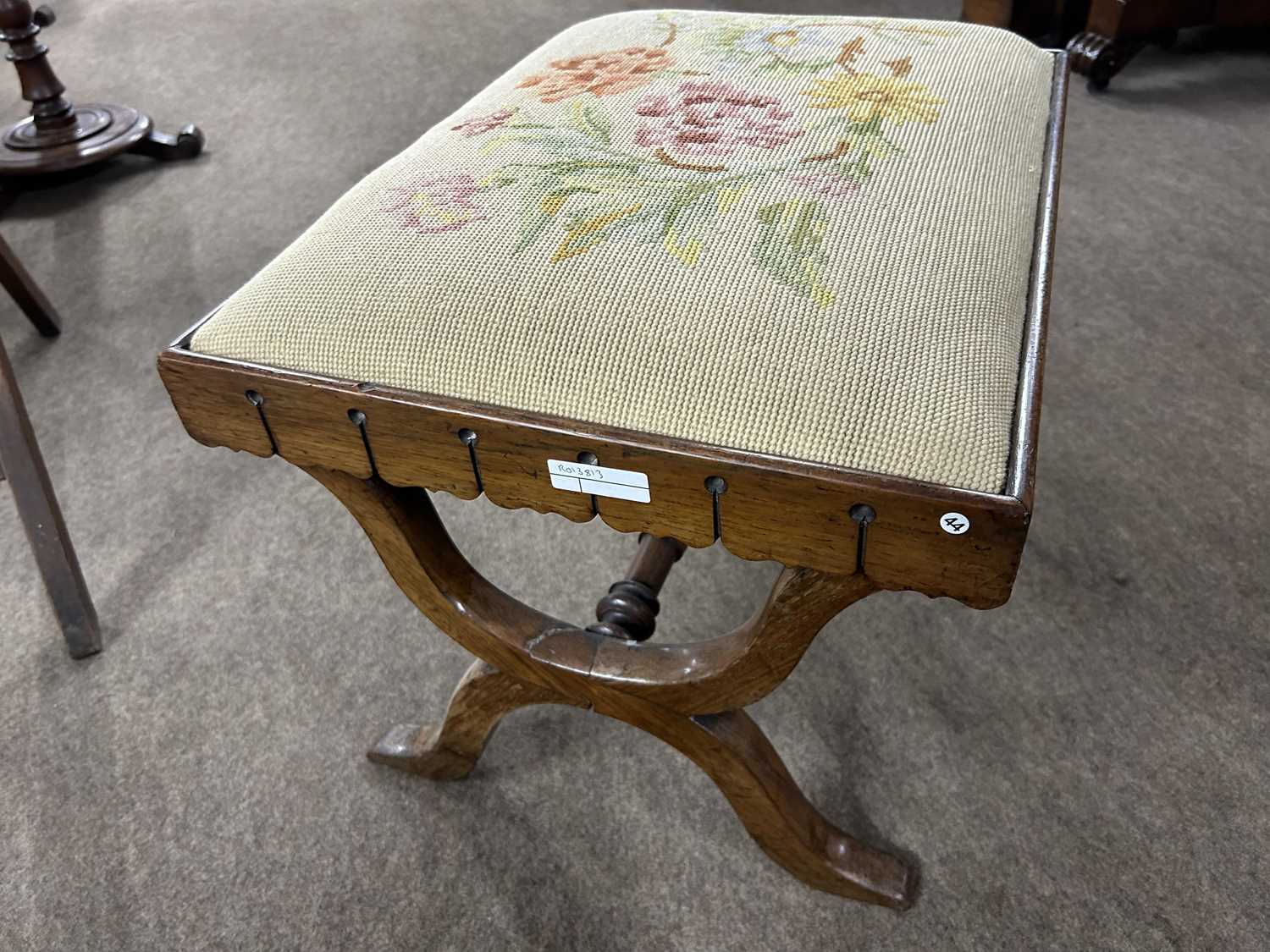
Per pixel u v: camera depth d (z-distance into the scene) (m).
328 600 0.85
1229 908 0.61
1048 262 0.45
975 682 0.75
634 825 0.68
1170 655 0.75
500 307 0.42
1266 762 0.68
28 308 1.12
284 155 1.47
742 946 0.62
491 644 0.57
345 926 0.64
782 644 0.49
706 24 0.62
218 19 1.89
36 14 1.38
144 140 1.45
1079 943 0.60
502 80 0.59
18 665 0.81
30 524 0.80
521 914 0.64
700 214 0.45
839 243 0.43
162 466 0.98
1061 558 0.83
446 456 0.44
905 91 0.53
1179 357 1.00
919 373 0.38
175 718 0.77
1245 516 0.84
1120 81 1.47
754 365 0.39
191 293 1.21
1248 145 1.31
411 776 0.72
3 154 1.40
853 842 0.64
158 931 0.64
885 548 0.38
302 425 0.45
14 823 0.71
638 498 0.41
